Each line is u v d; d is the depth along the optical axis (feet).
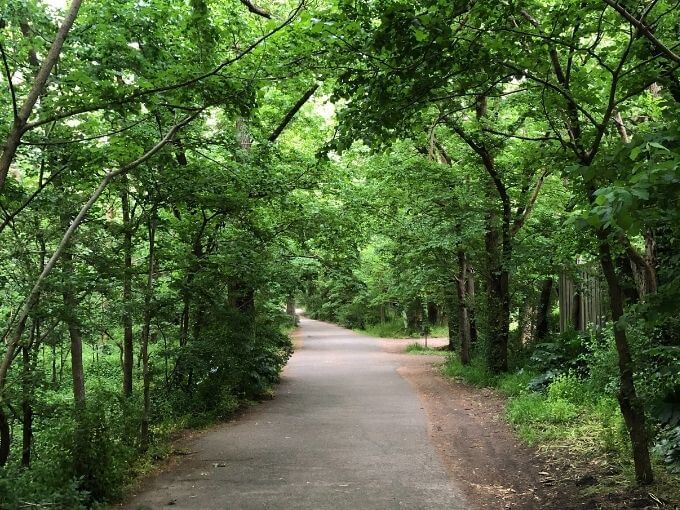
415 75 15.39
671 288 12.62
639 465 16.61
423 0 13.52
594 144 16.67
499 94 18.45
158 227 26.99
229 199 27.73
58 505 13.53
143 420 23.20
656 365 21.12
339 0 15.65
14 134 14.70
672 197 9.93
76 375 25.88
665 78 16.69
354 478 19.51
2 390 15.72
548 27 17.39
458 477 19.40
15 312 21.31
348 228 40.65
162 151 23.29
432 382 44.91
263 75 20.13
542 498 16.76
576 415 25.41
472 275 51.44
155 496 17.93
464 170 42.52
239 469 20.86
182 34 20.67
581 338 34.06
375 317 128.67
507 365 42.47
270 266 35.22
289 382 45.98
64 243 16.39
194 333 31.76
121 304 23.03
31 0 17.85
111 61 18.58
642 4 15.98
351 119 17.07
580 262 41.16
